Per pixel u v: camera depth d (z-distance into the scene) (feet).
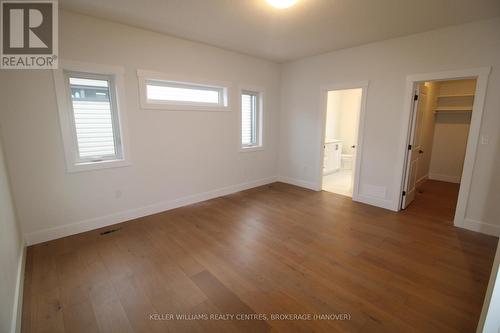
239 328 5.30
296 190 15.74
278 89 16.80
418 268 7.43
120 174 10.48
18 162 8.17
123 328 5.30
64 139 8.93
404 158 11.63
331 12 8.61
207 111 13.04
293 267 7.48
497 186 9.30
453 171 17.87
